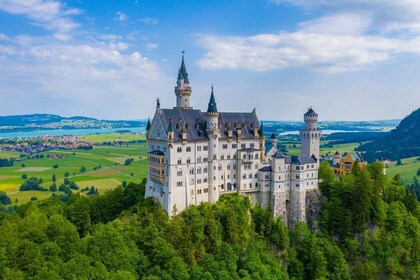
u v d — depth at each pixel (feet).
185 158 488.85
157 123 502.38
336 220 545.85
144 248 422.82
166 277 375.66
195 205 500.33
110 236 405.18
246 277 403.13
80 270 354.33
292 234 528.22
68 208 534.37
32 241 403.75
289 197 561.02
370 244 529.04
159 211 461.78
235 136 538.06
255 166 547.90
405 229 561.02
